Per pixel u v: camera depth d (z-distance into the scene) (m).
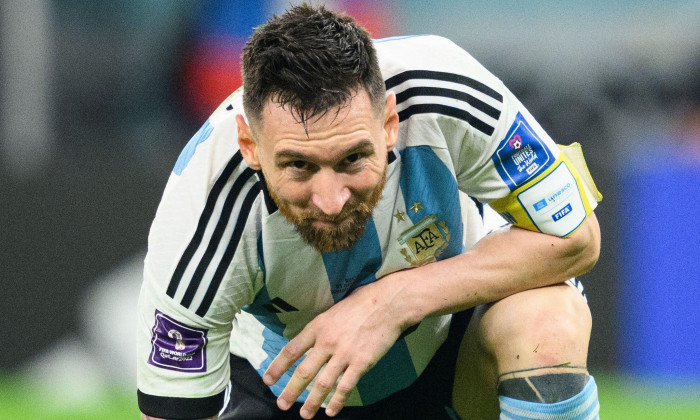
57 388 17.42
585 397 8.52
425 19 23.12
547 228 8.55
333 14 7.41
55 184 17.89
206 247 8.00
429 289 8.47
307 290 8.55
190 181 8.01
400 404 9.81
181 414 8.41
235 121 7.91
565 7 23.02
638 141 21.83
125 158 18.64
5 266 17.77
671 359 18.20
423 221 8.48
